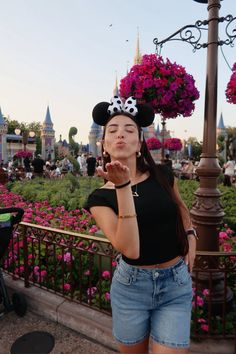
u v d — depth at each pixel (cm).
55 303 290
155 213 141
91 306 278
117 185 122
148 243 141
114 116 149
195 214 273
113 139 145
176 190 171
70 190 842
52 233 303
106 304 282
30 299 306
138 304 146
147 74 290
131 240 125
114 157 146
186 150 4853
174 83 285
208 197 270
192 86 295
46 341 257
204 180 273
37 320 289
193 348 229
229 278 313
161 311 144
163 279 143
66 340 258
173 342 137
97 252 269
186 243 151
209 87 270
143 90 288
